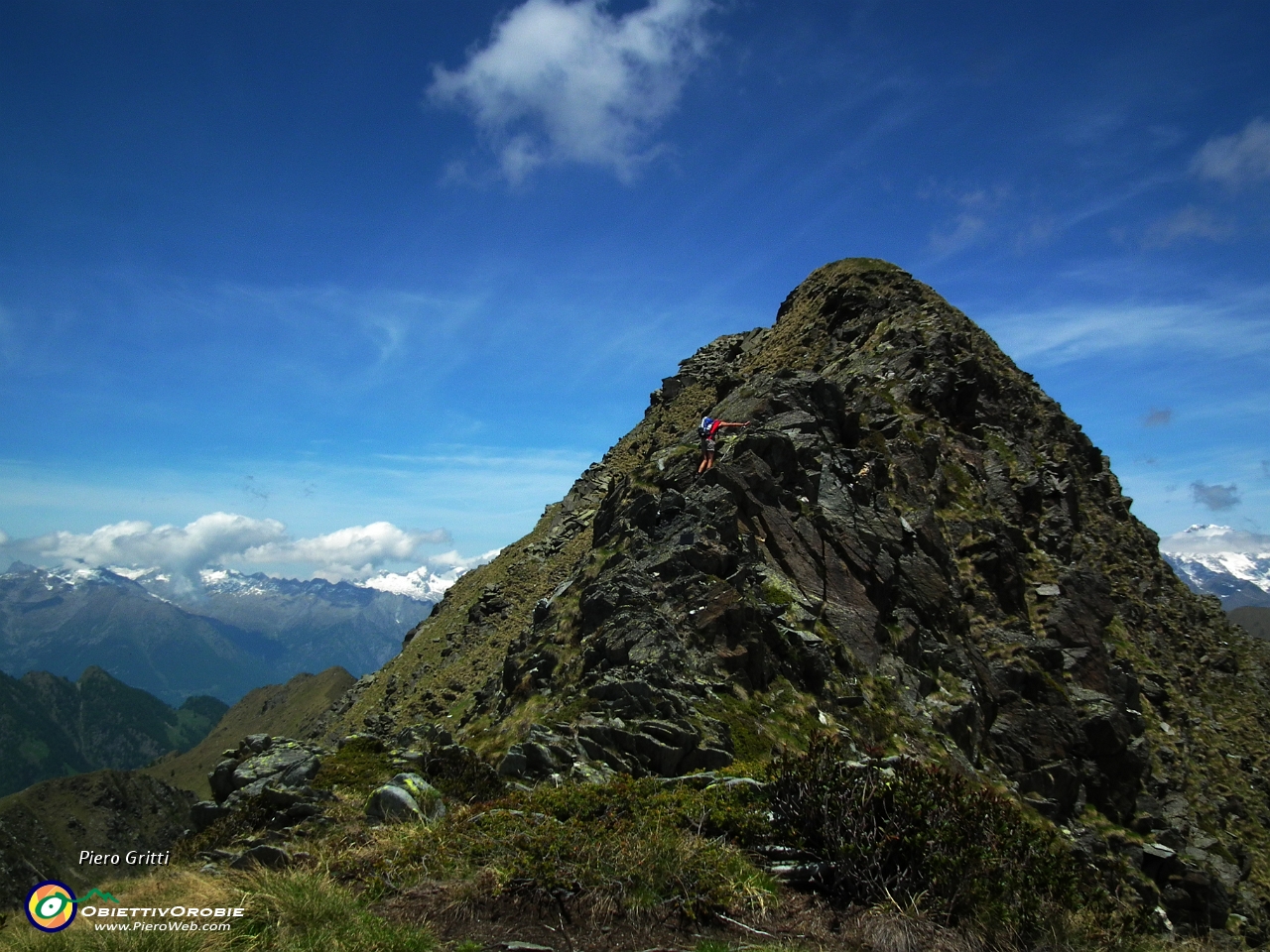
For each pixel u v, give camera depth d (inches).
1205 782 1427.2
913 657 1229.7
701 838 496.1
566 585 1331.2
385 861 474.3
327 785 620.1
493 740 956.0
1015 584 1505.9
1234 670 2023.9
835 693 1058.1
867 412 1732.3
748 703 967.0
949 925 438.6
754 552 1205.7
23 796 5310.0
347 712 3700.8
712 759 803.4
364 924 402.6
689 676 967.0
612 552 1284.4
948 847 463.8
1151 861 1155.9
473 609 3238.2
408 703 2795.3
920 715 1120.8
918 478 1556.3
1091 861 1033.5
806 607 1160.8
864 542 1317.7
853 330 2341.3
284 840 530.3
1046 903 448.1
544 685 1056.8
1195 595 2427.4
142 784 5861.2
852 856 472.7
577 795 551.2
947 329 2084.2
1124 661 1514.5
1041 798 1155.9
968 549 1510.8
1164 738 1455.5
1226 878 1217.4
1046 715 1268.5
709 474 1304.1
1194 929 1056.8
